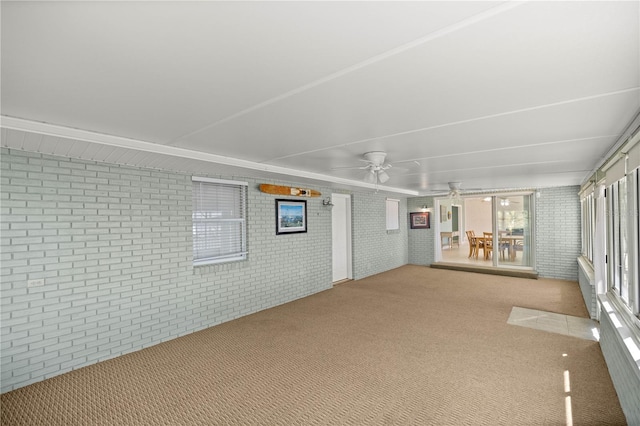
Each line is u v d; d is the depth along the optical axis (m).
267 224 5.36
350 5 1.14
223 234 4.80
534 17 1.22
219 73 1.69
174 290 4.07
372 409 2.50
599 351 3.47
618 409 2.44
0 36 1.29
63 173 3.20
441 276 7.89
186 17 1.20
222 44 1.41
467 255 10.26
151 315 3.84
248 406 2.57
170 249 4.05
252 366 3.24
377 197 8.36
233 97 2.03
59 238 3.16
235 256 4.95
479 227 12.57
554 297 5.77
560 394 2.65
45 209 3.08
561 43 1.41
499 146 3.39
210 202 4.65
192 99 2.05
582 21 1.25
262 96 2.02
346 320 4.64
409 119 2.50
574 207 7.12
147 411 2.52
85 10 1.14
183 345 3.82
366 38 1.37
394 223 9.15
